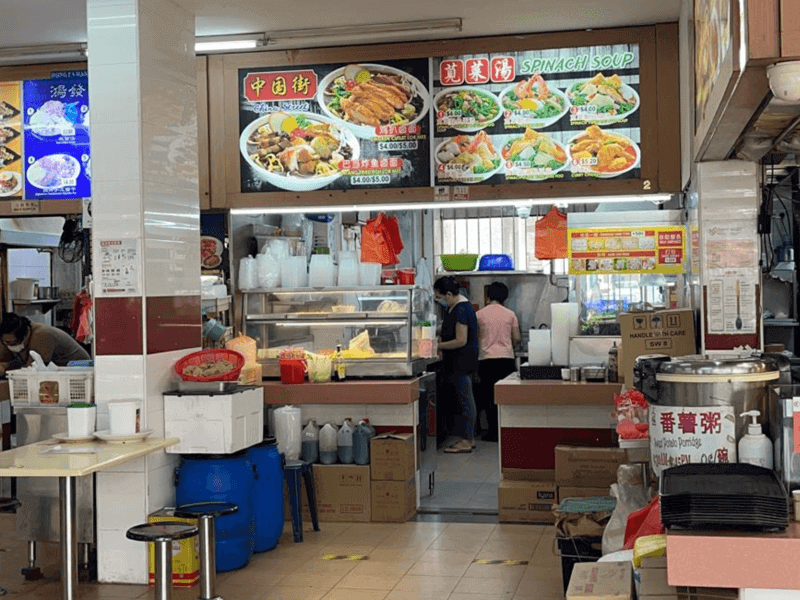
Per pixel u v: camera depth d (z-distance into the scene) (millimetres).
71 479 5000
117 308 5977
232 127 7828
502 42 7504
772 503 2857
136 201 5961
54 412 6031
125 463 5918
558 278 11555
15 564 6297
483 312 10625
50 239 9727
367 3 6684
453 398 10641
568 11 6941
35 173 7988
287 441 7199
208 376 6051
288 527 7109
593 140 7414
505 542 6523
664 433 3619
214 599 5000
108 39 6000
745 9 2910
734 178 6109
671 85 7297
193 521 5699
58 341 8047
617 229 7375
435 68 7586
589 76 7406
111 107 6000
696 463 3469
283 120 7762
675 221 7320
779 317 6727
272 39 7422
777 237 6629
